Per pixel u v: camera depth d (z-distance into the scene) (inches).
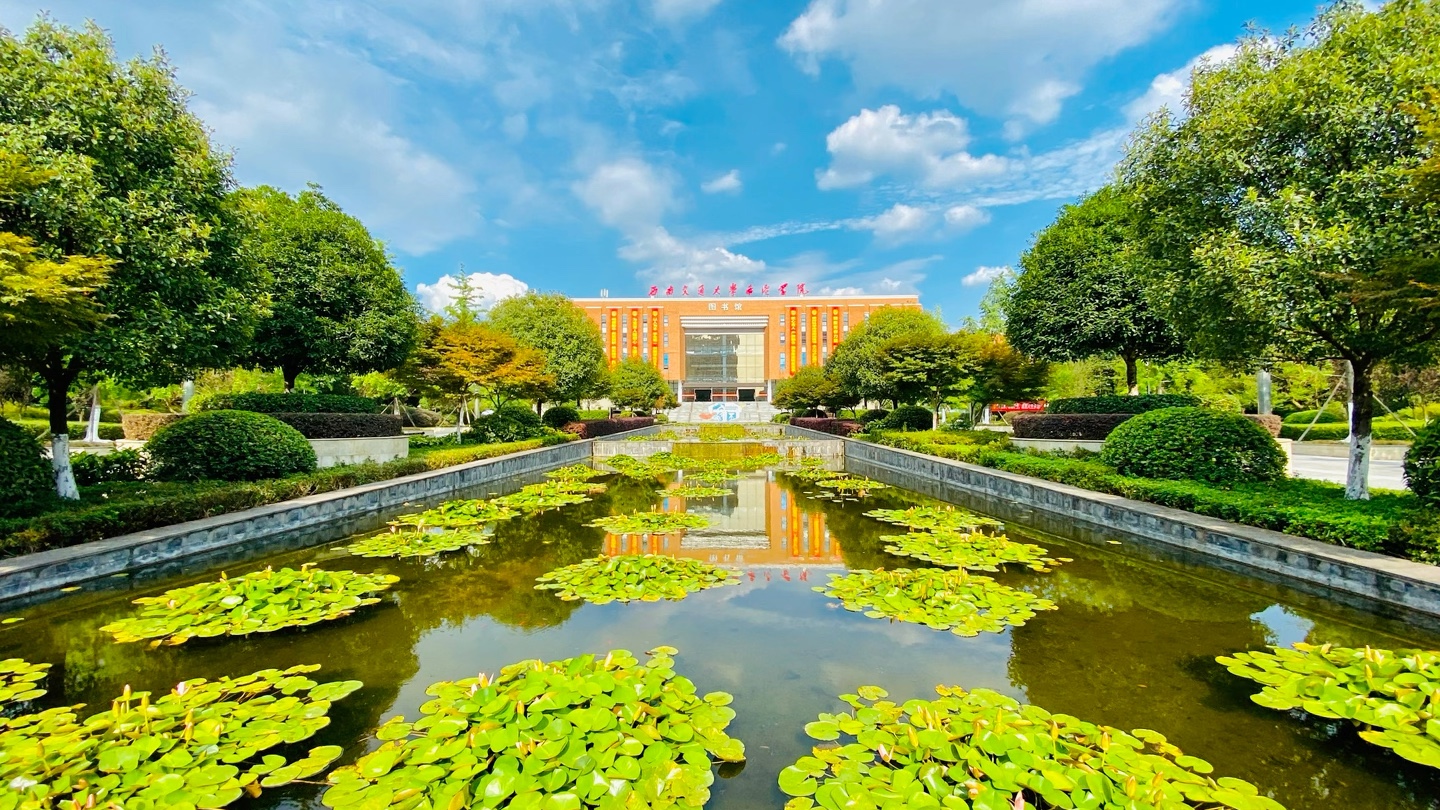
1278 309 211.5
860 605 158.7
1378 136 208.2
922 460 461.4
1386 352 215.2
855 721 96.8
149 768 81.9
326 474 310.5
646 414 1576.0
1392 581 149.9
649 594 168.4
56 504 217.2
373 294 453.1
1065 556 211.2
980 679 117.3
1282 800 81.7
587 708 95.3
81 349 219.3
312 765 84.6
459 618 154.4
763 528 269.9
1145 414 294.8
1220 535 200.8
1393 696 97.4
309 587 159.3
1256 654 118.7
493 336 595.2
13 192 186.2
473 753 84.1
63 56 238.4
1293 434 702.5
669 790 77.8
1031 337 433.4
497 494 388.8
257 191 443.8
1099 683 115.0
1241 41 262.7
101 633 142.3
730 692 112.6
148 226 238.2
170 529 212.1
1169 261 275.3
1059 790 75.5
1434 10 219.1
